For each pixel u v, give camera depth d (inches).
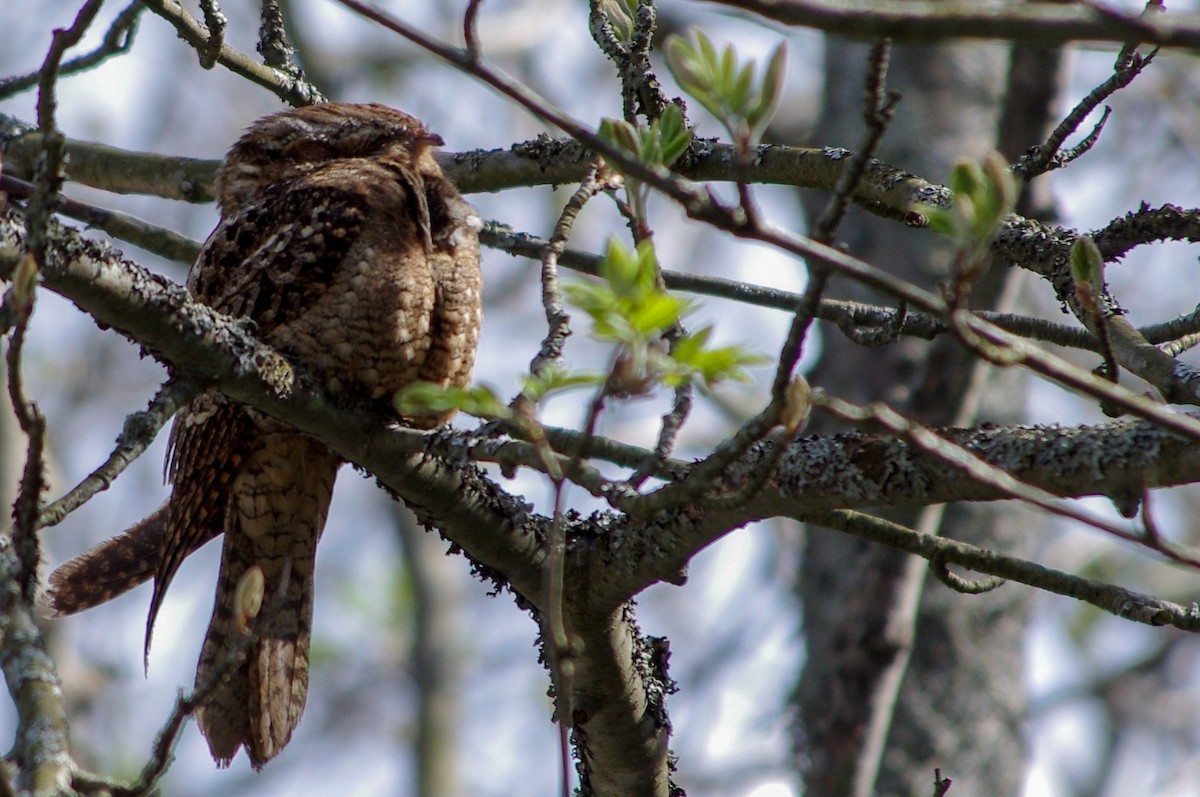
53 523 193.5
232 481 298.8
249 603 187.2
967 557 260.8
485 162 349.7
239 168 350.3
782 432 183.2
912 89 529.3
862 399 507.8
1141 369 236.1
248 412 284.8
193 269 324.5
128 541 317.1
